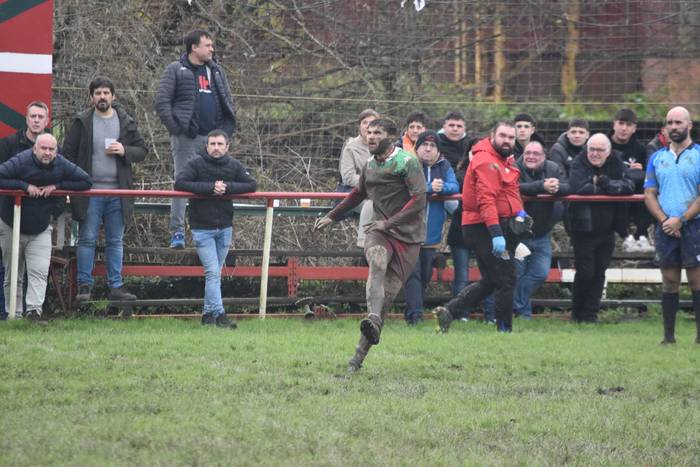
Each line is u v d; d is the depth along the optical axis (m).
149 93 53.84
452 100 58.91
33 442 21.27
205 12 55.56
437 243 44.53
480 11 59.38
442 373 30.47
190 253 46.38
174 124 44.72
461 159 45.91
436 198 44.19
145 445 21.41
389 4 57.97
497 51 59.78
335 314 47.25
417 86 58.34
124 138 43.62
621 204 45.81
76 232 46.84
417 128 45.19
